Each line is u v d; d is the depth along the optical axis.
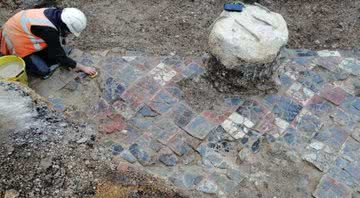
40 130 2.84
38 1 3.96
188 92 3.25
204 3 4.04
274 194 2.72
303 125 3.06
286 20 3.90
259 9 3.27
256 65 3.06
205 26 3.83
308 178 2.79
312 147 2.94
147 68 3.41
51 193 2.54
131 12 3.94
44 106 3.04
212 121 3.07
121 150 2.89
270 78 3.25
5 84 3.07
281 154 2.90
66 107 3.13
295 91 3.27
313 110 3.16
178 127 3.03
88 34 3.71
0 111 2.89
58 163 2.68
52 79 3.32
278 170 2.83
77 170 2.68
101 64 3.43
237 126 3.04
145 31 3.77
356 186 2.76
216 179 2.77
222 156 2.88
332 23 3.88
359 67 3.46
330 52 3.60
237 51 3.01
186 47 3.63
